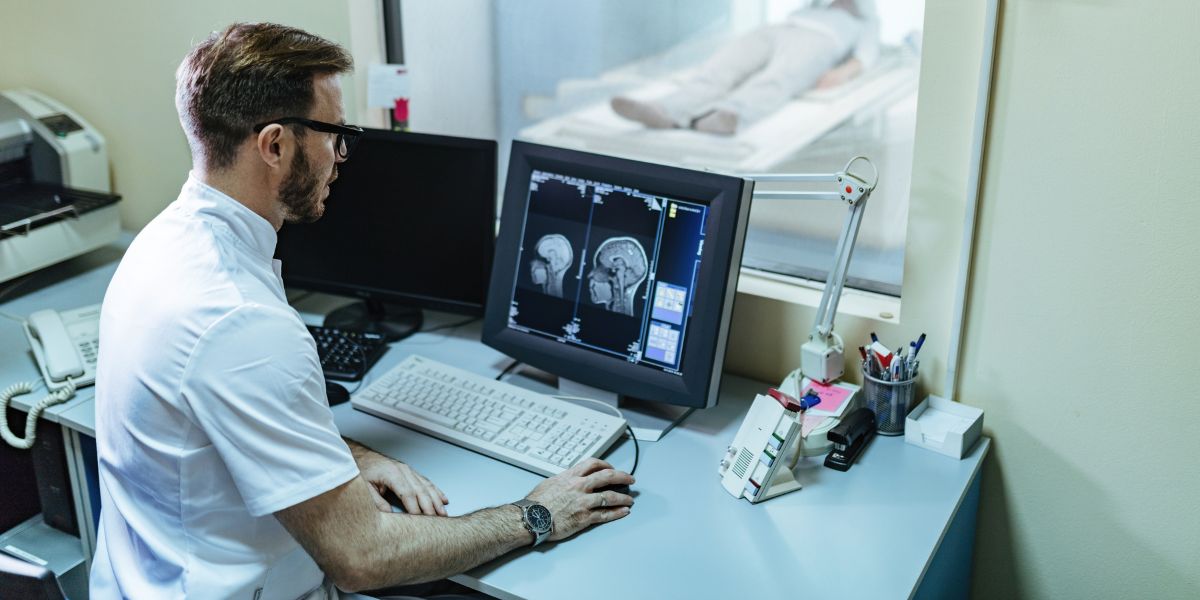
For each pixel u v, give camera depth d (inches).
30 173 90.0
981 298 61.9
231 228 49.4
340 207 76.1
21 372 71.3
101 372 50.9
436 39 86.6
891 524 55.2
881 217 71.7
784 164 76.8
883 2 68.9
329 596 54.7
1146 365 57.8
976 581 69.0
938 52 58.5
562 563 52.2
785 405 56.7
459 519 52.0
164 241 49.1
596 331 67.1
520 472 60.6
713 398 64.1
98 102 93.4
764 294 70.0
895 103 70.4
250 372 45.8
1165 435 58.5
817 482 59.3
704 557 52.5
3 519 88.4
